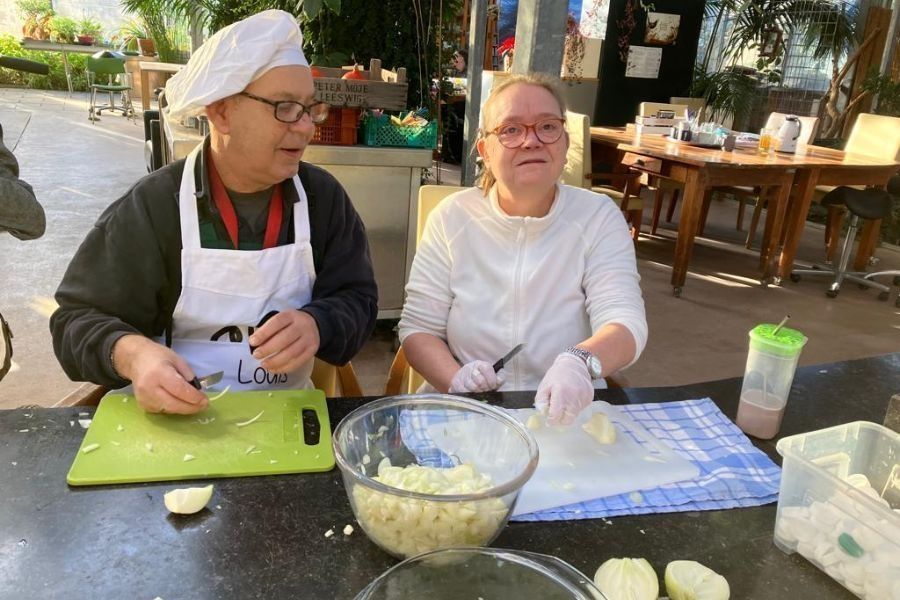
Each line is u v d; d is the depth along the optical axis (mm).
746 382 1176
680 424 1196
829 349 3559
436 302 1649
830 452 939
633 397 1294
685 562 800
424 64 4445
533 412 1188
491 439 958
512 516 904
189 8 6062
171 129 2971
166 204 1295
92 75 9703
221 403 1124
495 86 1556
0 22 13000
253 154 1238
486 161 1608
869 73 6586
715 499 975
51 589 719
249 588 747
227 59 1158
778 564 850
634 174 4691
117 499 869
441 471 883
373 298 1509
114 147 7629
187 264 1305
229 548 804
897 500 942
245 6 4824
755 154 4516
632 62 6773
